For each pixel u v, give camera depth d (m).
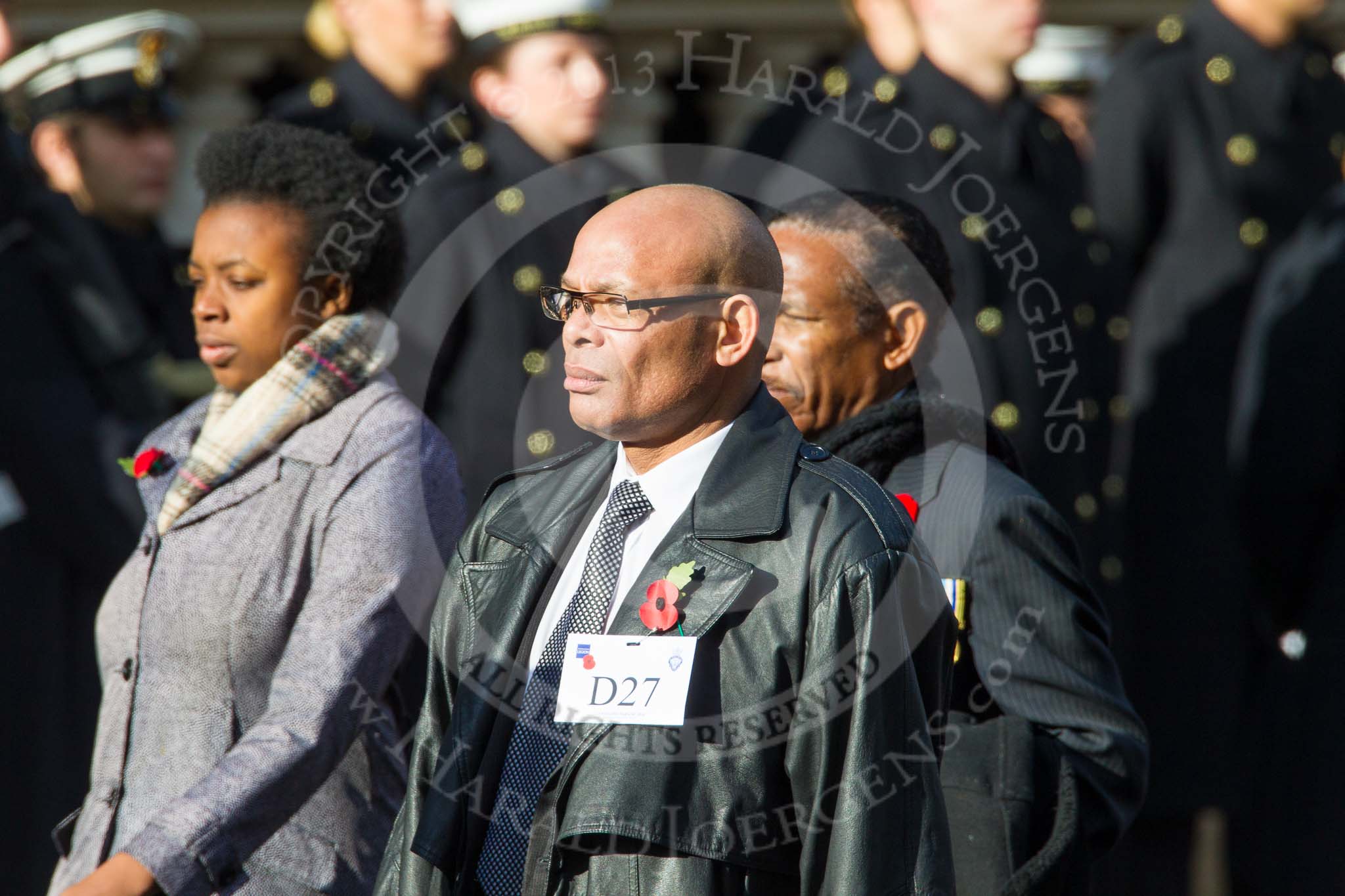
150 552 9.34
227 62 20.31
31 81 15.39
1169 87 17.06
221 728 8.95
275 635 9.02
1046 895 7.91
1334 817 14.99
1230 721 15.95
